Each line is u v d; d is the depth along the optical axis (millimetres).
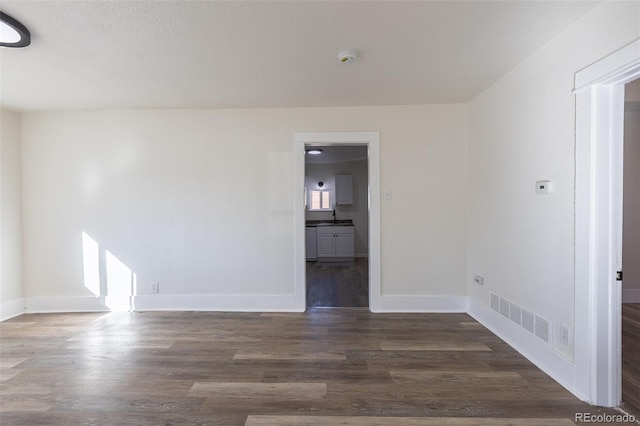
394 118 3652
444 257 3662
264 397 2033
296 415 1854
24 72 2658
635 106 3559
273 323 3342
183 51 2330
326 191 8250
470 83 3010
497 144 2957
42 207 3773
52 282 3793
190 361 2518
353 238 7102
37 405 1960
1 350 2727
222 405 1951
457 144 3623
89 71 2650
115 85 2965
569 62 2049
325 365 2441
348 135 3666
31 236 3785
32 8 1793
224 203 3752
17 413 1885
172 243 3773
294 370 2367
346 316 3553
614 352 1894
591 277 1905
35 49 2266
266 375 2299
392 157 3664
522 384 2154
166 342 2877
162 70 2648
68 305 3785
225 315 3598
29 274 3783
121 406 1947
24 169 3766
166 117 3730
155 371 2361
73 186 3768
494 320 3049
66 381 2227
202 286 3779
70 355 2625
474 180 3449
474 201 3455
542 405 1924
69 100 3369
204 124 3725
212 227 3762
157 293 3787
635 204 3822
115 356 2605
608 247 1882
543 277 2342
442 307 3668
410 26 2035
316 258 7172
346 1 1776
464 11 1883
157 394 2070
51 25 1968
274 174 3727
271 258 3758
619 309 1893
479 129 3311
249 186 3740
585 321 1946
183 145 3736
